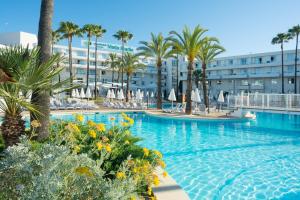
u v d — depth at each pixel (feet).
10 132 19.69
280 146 41.83
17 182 8.93
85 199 9.21
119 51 239.09
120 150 20.11
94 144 17.21
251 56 217.97
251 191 22.91
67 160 10.27
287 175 27.27
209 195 22.02
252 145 42.47
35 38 160.35
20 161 9.37
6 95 18.24
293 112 73.36
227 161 32.68
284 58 200.54
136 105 112.98
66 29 143.02
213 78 234.58
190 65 87.10
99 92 213.66
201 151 38.09
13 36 151.64
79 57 233.14
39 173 8.87
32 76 18.53
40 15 25.76
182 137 49.62
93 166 11.21
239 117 74.28
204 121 71.26
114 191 9.44
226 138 48.80
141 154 20.12
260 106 80.64
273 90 204.23
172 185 17.70
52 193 7.99
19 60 18.33
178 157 34.58
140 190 15.64
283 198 21.44
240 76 217.97
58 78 21.90
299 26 162.40
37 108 23.45
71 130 15.44
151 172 13.85
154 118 79.51
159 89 110.22
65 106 91.71
